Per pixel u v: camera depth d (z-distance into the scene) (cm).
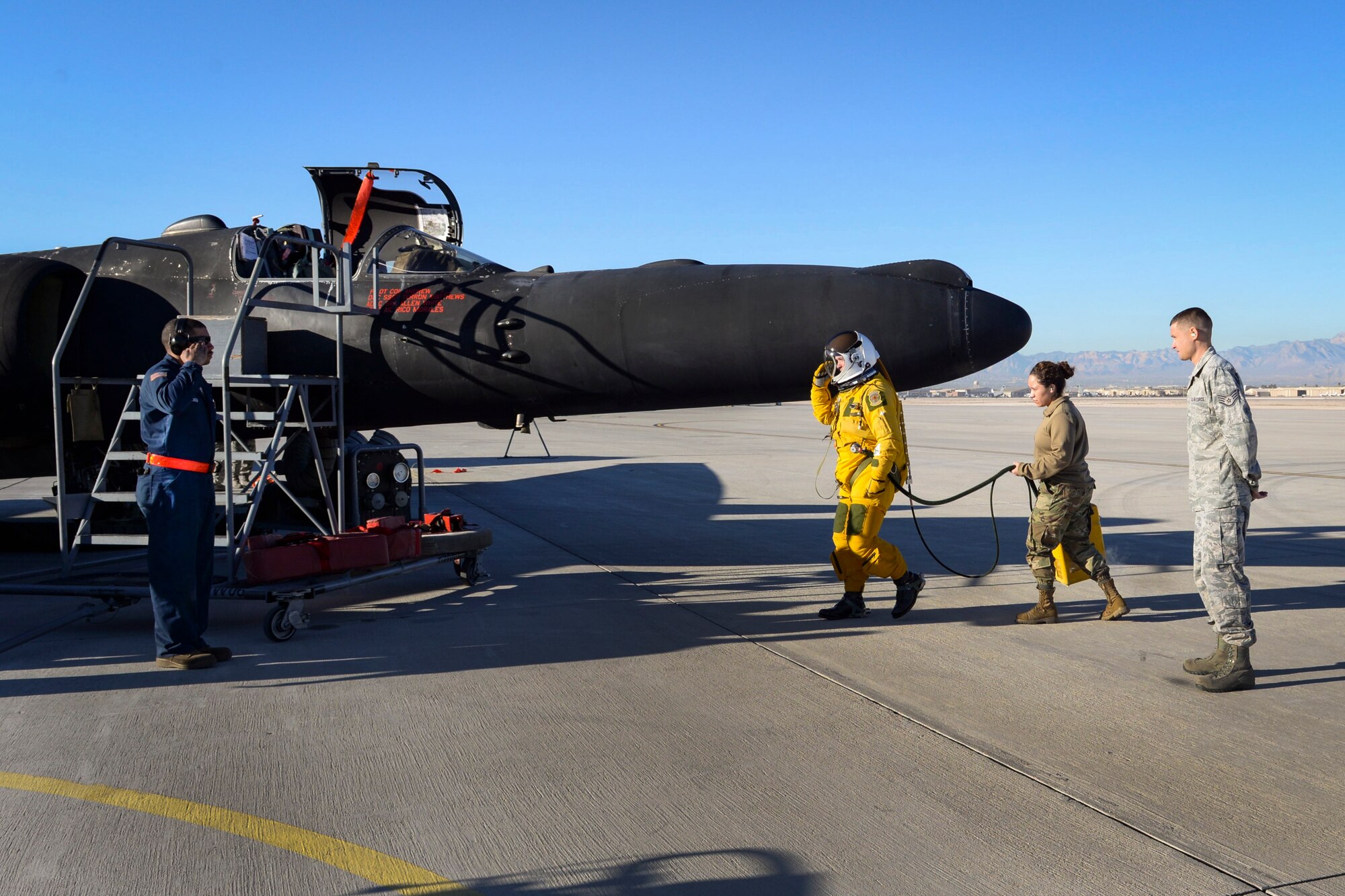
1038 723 384
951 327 588
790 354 608
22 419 688
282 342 686
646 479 1548
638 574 723
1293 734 370
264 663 479
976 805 305
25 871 262
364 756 349
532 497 1279
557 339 649
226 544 550
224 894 250
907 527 994
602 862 268
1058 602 619
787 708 404
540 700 418
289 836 284
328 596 647
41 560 760
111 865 266
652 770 336
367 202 668
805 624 561
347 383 692
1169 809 302
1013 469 545
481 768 338
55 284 686
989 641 518
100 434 657
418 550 614
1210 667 438
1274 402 6669
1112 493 1226
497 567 754
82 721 389
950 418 4197
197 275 697
